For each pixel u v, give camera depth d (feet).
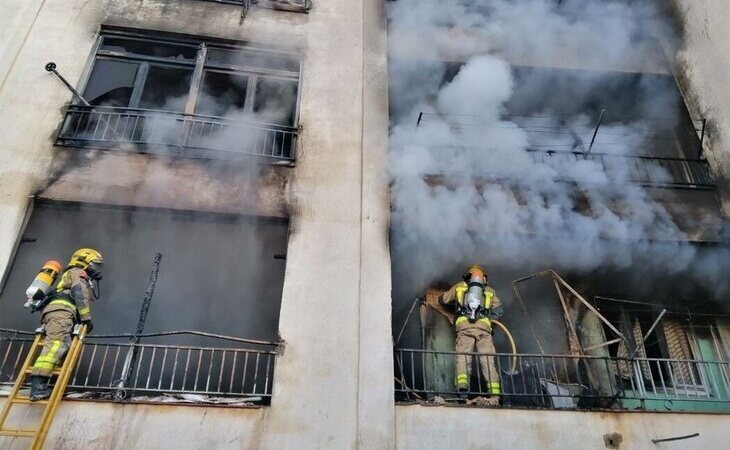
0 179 24.90
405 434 22.00
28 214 24.77
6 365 23.15
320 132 28.81
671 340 31.07
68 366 20.42
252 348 25.41
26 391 20.97
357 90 30.50
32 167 25.48
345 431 21.59
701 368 30.07
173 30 30.81
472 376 26.32
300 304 23.99
